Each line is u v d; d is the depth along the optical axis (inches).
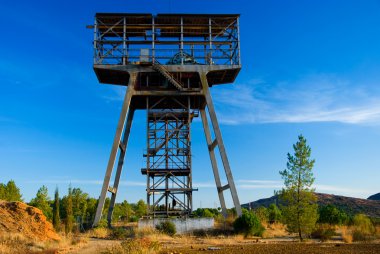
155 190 1937.7
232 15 2059.5
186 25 2089.1
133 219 3526.1
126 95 1968.5
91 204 3292.3
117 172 2155.5
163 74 1961.1
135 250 997.8
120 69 1987.0
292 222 1449.3
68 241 1413.6
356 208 4498.0
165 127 2091.5
